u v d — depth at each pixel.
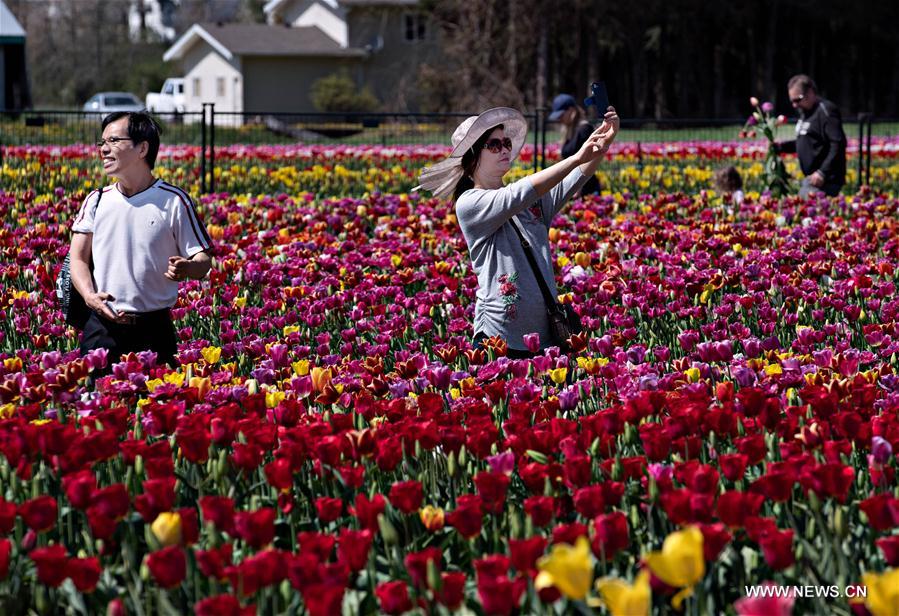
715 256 16.52
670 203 24.33
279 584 5.27
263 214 22.55
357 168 38.62
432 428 6.81
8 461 6.55
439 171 11.23
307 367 9.15
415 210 23.86
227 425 6.92
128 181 10.30
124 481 6.95
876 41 122.31
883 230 19.58
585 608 4.90
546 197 10.91
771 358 9.88
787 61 121.62
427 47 109.62
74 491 5.76
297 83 108.75
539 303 10.49
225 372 8.82
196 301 13.09
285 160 40.16
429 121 67.81
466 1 94.75
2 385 8.05
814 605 5.37
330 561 6.34
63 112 31.30
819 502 5.62
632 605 4.26
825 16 112.56
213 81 111.62
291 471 6.47
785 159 39.78
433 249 18.48
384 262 15.83
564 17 102.06
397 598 4.83
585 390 9.13
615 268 13.85
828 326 10.47
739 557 5.61
